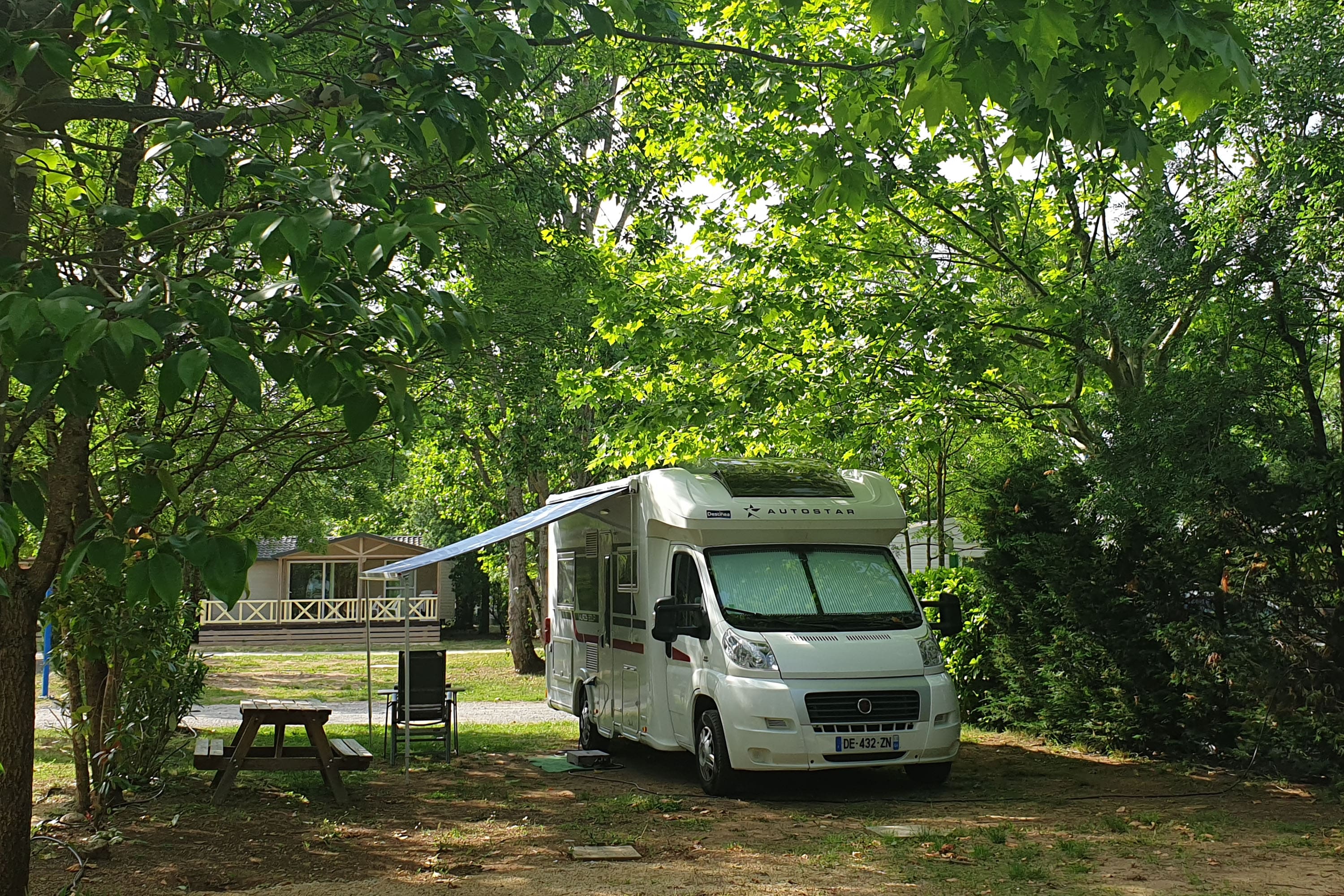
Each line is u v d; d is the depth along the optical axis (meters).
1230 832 8.34
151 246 4.29
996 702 14.16
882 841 8.16
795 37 12.30
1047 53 3.71
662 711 11.25
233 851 7.89
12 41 3.80
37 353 2.93
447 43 4.75
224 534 3.03
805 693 9.76
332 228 3.09
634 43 10.60
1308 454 10.11
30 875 7.08
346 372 3.39
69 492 5.26
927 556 29.80
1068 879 6.94
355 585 45.62
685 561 11.16
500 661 30.03
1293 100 9.94
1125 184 13.07
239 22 4.62
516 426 22.02
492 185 8.79
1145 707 11.77
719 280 15.95
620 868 7.39
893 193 13.40
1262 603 10.49
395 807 9.70
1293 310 10.20
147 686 8.91
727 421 15.31
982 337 13.90
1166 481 10.10
